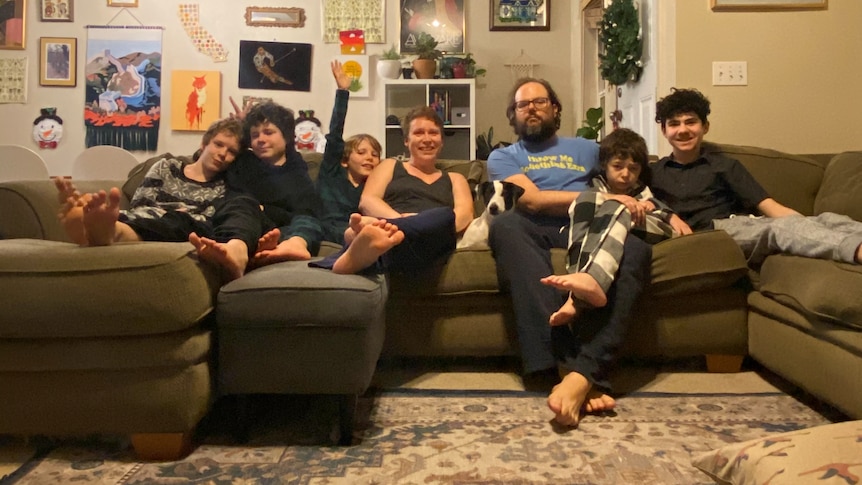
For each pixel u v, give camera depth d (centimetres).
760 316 197
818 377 161
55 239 200
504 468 135
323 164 244
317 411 172
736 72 302
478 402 180
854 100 302
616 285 179
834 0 299
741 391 189
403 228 186
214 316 150
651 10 346
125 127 497
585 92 485
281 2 503
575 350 174
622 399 183
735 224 212
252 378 147
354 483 129
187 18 498
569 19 516
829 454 92
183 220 185
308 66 504
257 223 182
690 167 242
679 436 153
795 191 251
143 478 131
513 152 242
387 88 495
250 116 224
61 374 138
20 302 131
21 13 490
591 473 133
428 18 511
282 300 144
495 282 203
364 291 146
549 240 208
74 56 494
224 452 145
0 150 347
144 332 134
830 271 157
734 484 101
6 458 143
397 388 194
